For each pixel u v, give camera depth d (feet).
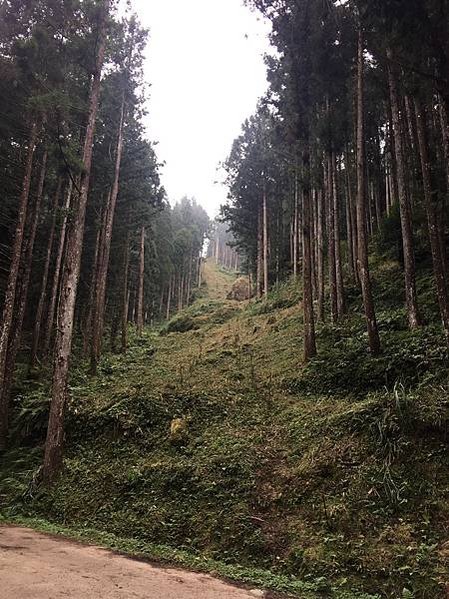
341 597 21.84
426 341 41.34
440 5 28.37
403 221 47.37
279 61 58.39
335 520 27.27
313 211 86.48
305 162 55.01
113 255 97.71
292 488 31.07
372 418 33.68
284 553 26.18
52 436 39.83
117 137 77.10
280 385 49.16
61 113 45.24
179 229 228.84
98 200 80.38
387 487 28.04
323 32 51.42
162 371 63.93
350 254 75.31
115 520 32.42
